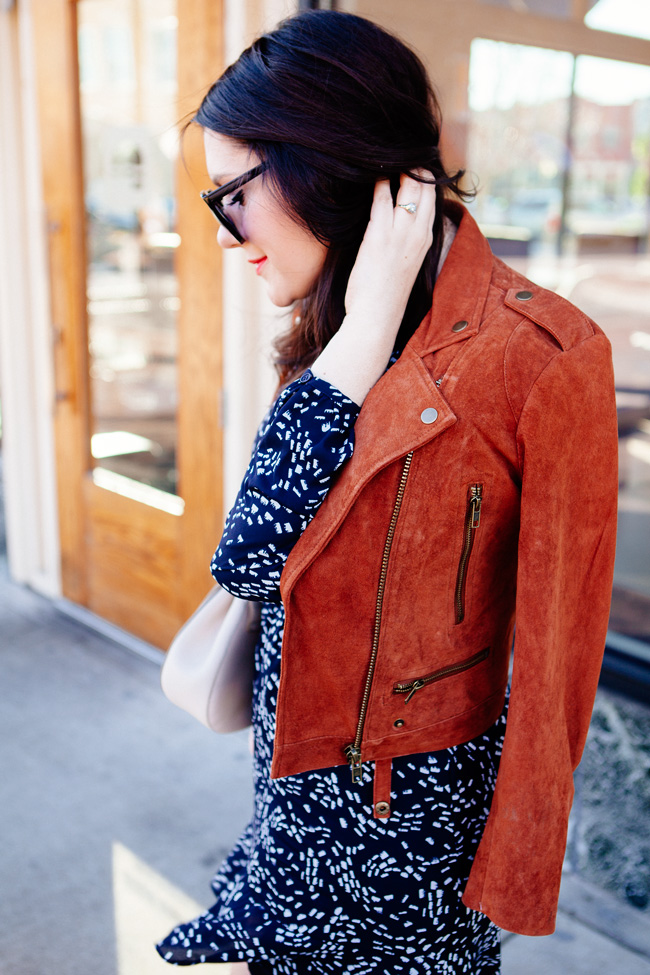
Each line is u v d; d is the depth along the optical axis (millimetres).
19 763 2518
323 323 980
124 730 2701
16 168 3336
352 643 900
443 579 878
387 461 829
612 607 2900
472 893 919
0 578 3906
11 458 3678
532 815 862
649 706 2150
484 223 3650
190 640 1184
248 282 2473
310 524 884
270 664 1065
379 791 950
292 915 1031
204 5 2383
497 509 866
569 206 4199
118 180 2881
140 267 2871
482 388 828
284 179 873
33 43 3092
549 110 3348
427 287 948
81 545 3434
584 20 3004
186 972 1767
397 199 893
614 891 1952
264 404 2562
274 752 947
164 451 2949
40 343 3412
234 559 921
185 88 2521
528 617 846
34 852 2129
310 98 847
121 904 1956
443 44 2625
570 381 819
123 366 3047
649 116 3723
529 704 854
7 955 1803
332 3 2238
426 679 916
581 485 854
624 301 4559
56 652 3211
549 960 1782
